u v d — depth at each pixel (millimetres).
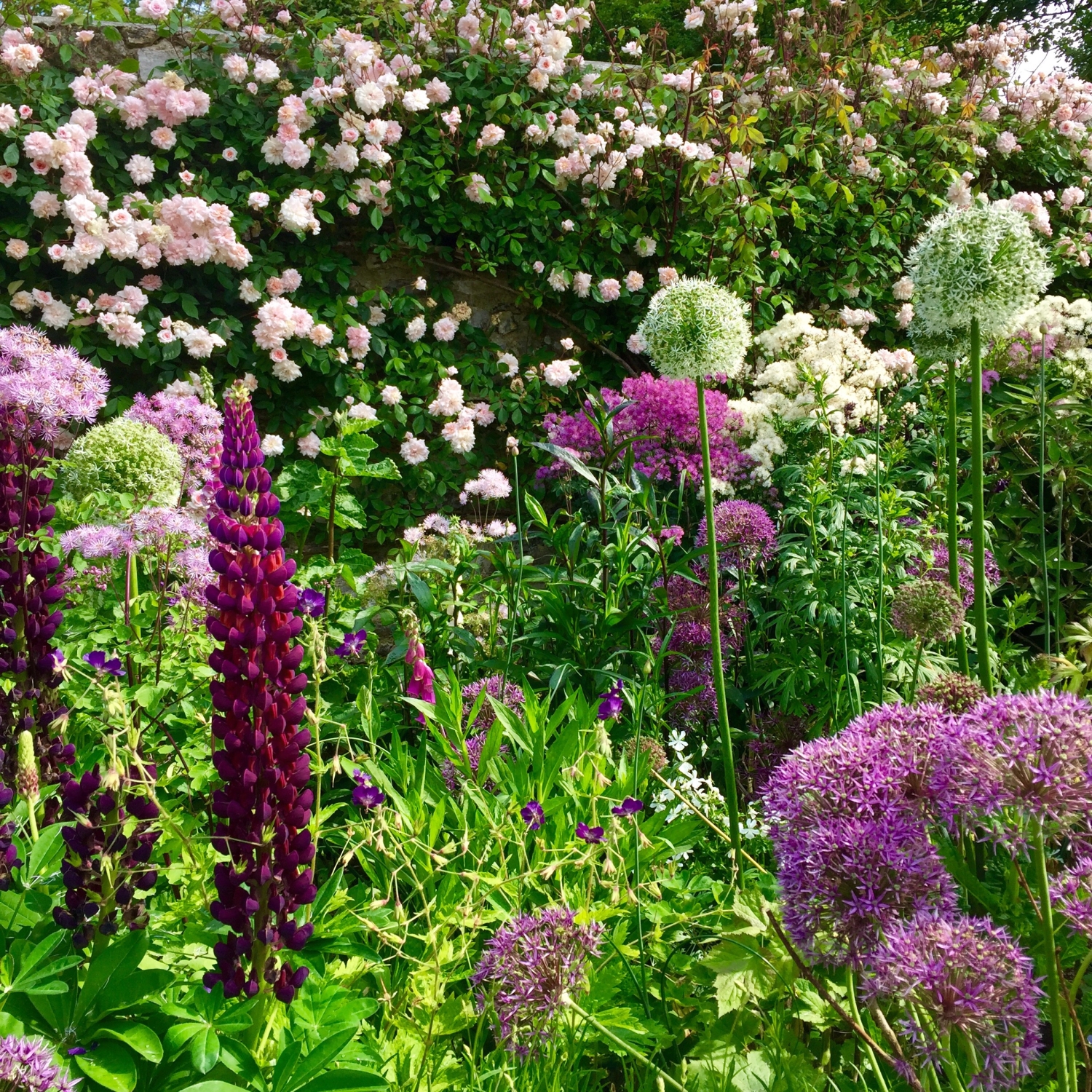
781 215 7059
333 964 2363
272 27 6277
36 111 5516
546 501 6520
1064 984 1734
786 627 4273
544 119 6410
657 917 2701
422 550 4809
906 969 1541
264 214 5914
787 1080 2076
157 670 3168
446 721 3312
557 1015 2047
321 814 2455
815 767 1886
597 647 4230
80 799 2088
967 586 4258
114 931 2086
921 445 5023
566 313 6805
